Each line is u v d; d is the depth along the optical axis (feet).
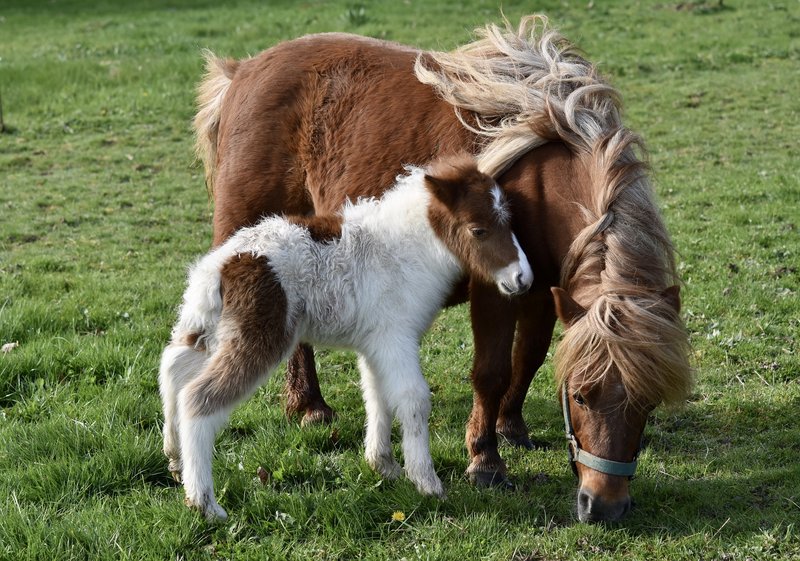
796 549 13.67
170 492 15.70
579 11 71.26
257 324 13.94
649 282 13.73
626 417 13.09
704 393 19.49
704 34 62.59
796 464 16.21
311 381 19.03
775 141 40.96
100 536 13.98
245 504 15.02
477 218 14.49
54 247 31.30
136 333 23.00
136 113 50.21
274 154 18.80
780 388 19.40
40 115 49.62
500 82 16.35
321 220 15.19
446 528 14.39
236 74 20.39
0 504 14.94
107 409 18.22
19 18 81.82
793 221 30.04
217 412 13.93
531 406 19.72
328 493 15.58
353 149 17.54
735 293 24.35
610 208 14.11
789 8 69.62
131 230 33.30
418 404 14.79
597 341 12.92
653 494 15.51
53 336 22.52
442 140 16.60
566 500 15.51
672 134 42.75
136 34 69.21
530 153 15.51
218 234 19.43
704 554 13.73
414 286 15.05
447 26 65.72
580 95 15.48
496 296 15.33
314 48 19.11
